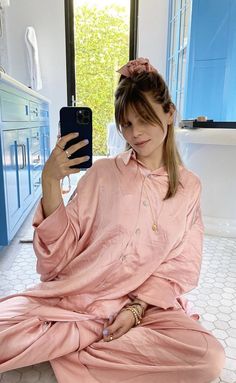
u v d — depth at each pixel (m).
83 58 3.14
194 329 0.63
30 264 1.35
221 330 0.91
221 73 2.15
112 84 3.21
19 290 1.13
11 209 1.38
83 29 3.08
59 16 2.91
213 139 1.57
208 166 1.69
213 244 1.60
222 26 2.08
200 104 2.23
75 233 0.75
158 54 3.00
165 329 0.64
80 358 0.61
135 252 0.72
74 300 0.69
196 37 2.14
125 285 0.71
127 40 3.12
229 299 1.09
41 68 3.02
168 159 0.78
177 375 0.58
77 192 0.79
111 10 3.05
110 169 0.78
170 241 0.74
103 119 3.26
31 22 2.91
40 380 0.66
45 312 0.64
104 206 0.75
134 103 0.66
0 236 1.31
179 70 2.55
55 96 3.09
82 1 3.02
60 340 0.61
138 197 0.73
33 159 1.94
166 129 0.74
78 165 0.68
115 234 0.72
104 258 0.71
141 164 0.77
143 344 0.60
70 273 0.75
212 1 2.05
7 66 2.91
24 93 1.68
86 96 3.22
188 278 0.76
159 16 2.92
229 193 1.69
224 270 1.32
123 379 0.59
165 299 0.70
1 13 2.74
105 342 0.62
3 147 1.26
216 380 0.72
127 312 0.67
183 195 0.77
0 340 0.57
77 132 0.67
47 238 0.71
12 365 0.57
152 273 0.74
